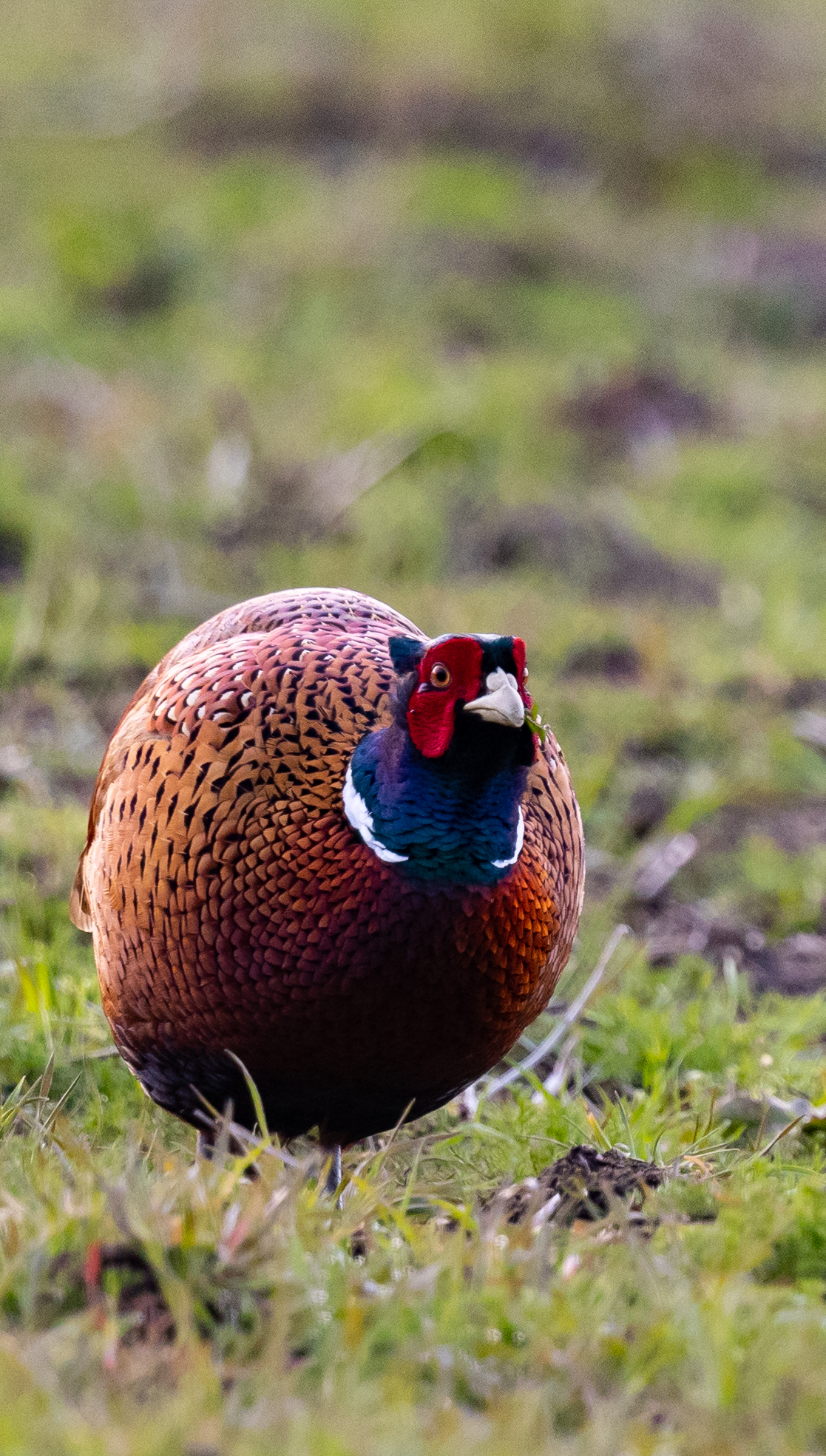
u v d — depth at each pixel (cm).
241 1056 717
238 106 3669
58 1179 657
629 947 1118
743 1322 574
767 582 2012
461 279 2975
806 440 2509
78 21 4134
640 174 3616
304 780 701
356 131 3656
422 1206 704
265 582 1828
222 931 696
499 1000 702
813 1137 819
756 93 3962
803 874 1315
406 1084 717
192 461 2142
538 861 720
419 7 4112
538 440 2333
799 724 1591
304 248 3012
